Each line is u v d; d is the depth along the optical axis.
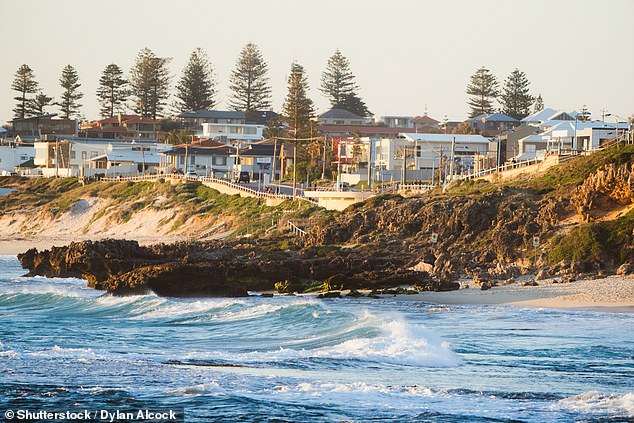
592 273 141.50
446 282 141.62
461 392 70.69
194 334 105.56
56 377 77.25
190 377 77.12
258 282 150.88
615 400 67.06
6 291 151.62
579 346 91.56
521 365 81.69
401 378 76.31
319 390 71.62
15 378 76.69
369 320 103.94
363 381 75.19
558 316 113.25
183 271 142.62
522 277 145.62
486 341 95.00
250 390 71.81
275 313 113.50
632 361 83.31
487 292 135.62
